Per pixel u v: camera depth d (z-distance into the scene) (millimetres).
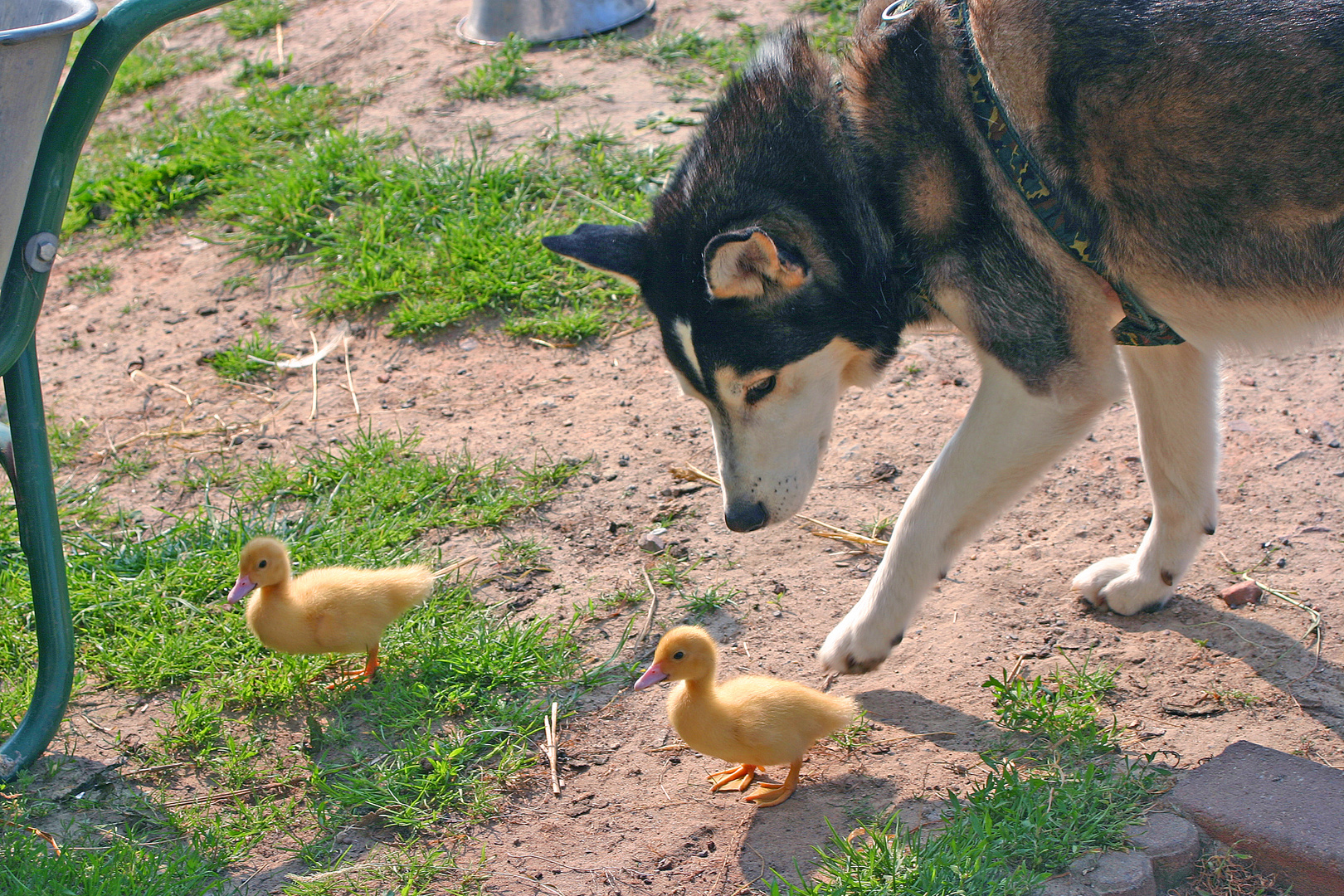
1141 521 4414
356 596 3697
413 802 3311
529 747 3555
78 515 4855
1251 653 3676
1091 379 3416
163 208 7305
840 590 4180
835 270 3551
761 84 3625
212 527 4691
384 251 6422
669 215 3684
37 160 3014
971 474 3465
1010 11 3238
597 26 8633
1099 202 3273
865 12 3613
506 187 6824
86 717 3768
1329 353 5289
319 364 5902
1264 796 3008
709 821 3221
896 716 3551
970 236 3391
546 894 3012
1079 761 3248
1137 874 2783
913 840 2945
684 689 3201
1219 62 3055
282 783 3451
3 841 3186
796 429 3799
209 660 3955
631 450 5082
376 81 8312
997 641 3855
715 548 4461
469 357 5852
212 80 8789
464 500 4797
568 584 4328
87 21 2812
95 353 6117
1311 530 4227
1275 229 3186
